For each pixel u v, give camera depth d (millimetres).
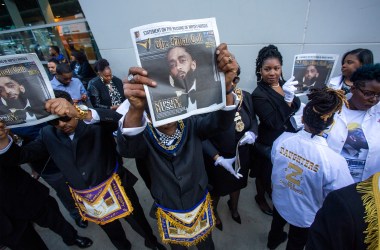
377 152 1300
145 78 789
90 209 1498
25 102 1075
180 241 1403
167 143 1168
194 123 1271
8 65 1006
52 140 1367
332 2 1997
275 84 1790
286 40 2361
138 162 1355
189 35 815
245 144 1782
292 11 2207
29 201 1546
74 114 1180
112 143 1566
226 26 2645
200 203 1338
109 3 3404
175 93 851
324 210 666
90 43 4906
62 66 2770
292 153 1242
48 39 5426
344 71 1817
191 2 2748
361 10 1904
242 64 2758
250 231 2121
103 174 1471
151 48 789
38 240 1716
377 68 1151
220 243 2037
